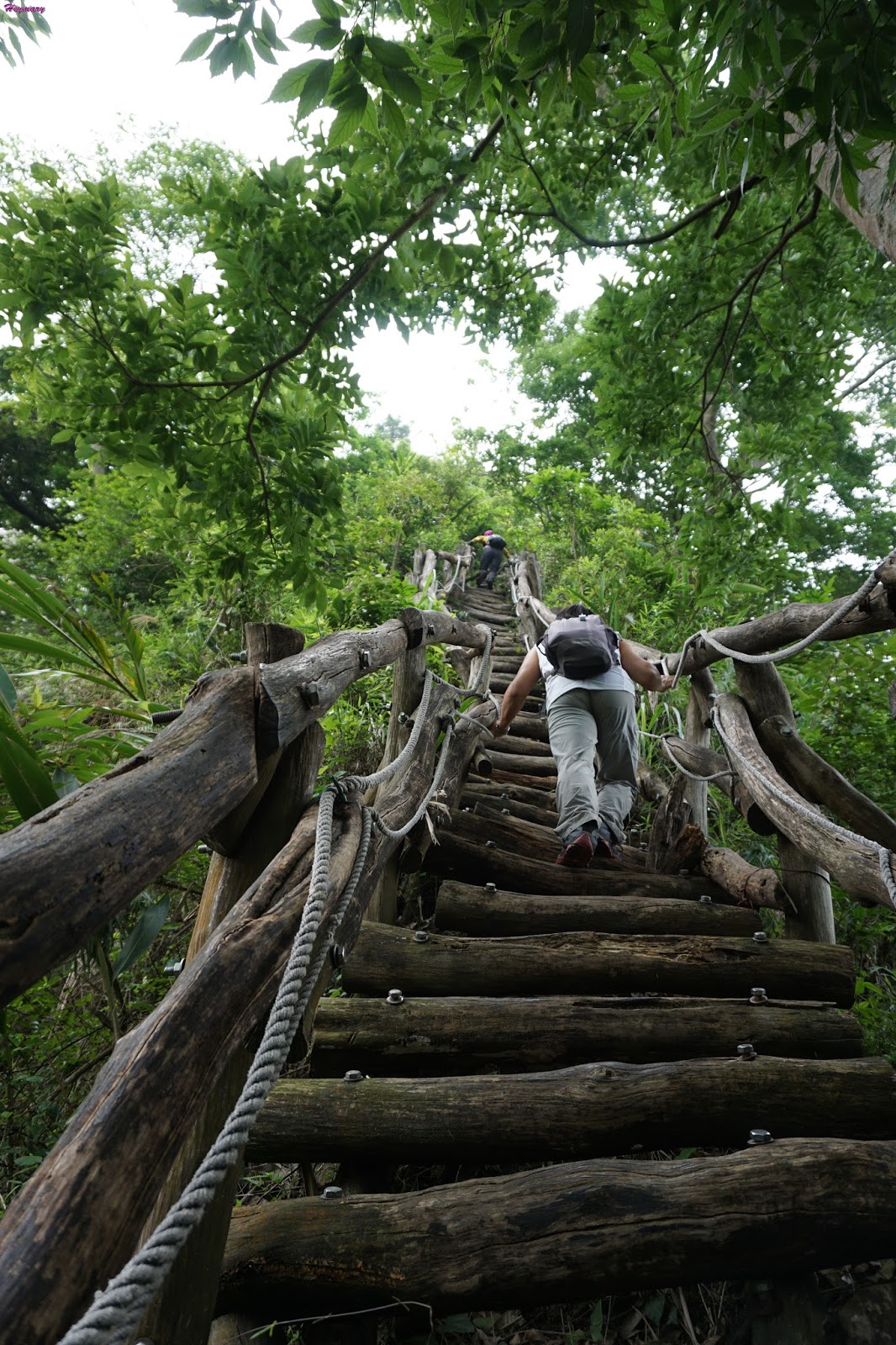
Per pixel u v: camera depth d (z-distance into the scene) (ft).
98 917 3.09
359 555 41.16
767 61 5.98
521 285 19.06
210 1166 2.92
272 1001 4.55
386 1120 6.98
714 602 25.27
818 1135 7.28
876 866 8.59
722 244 20.07
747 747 11.22
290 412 15.38
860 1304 6.07
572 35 5.53
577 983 9.43
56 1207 2.88
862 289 21.33
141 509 17.69
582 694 12.71
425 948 9.47
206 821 4.20
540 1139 6.97
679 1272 5.80
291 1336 5.70
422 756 11.81
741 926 10.91
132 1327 2.34
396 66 6.33
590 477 67.72
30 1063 8.93
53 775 6.86
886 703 15.76
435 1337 6.05
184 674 22.29
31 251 12.50
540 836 12.96
